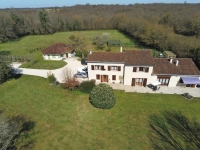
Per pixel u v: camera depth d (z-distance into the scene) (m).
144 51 40.62
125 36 103.75
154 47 76.38
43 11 105.56
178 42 60.12
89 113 30.59
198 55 44.47
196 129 26.80
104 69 40.06
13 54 65.38
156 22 91.69
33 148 23.28
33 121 28.44
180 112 30.78
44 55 59.56
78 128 27.11
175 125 27.62
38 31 106.75
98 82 42.12
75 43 64.69
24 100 34.31
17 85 40.12
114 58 39.41
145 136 25.42
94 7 176.50
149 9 142.38
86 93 36.03
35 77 44.66
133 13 128.50
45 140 24.67
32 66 53.12
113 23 122.38
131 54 40.06
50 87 39.16
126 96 36.06
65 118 29.30
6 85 40.06
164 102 33.84
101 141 24.69
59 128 27.02
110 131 26.53
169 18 91.38
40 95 36.00
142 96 36.00
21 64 55.03
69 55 62.06
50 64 54.88
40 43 83.88
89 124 28.00
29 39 93.56
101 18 122.44
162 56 60.94
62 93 36.75
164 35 69.38
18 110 31.25
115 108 32.06
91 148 23.52
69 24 118.75
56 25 114.62
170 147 23.50
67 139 24.95
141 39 82.69
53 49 60.34
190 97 34.78
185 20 83.75
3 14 100.38
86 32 114.56
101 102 30.69
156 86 38.06
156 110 31.39
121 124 27.98
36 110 31.27
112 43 79.00
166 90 38.09
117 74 40.31
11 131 22.75
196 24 75.56
